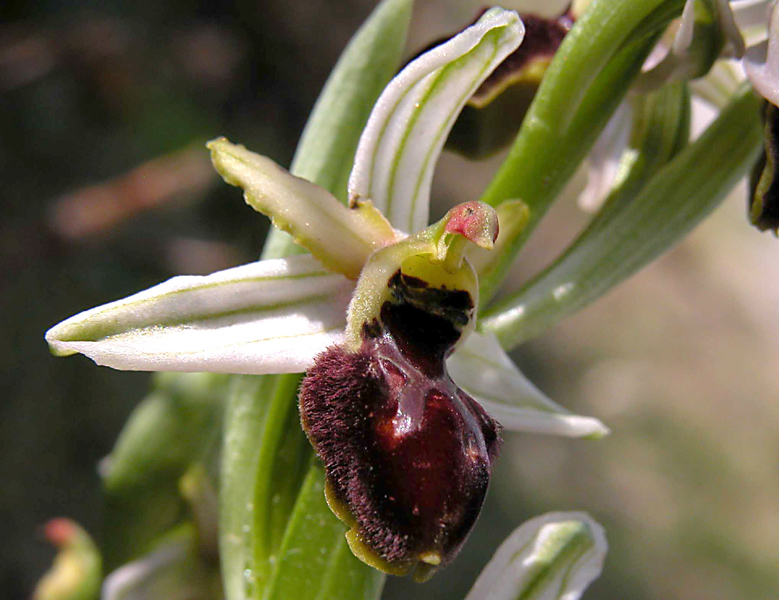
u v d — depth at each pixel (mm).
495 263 69
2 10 210
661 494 332
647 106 78
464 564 244
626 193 78
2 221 190
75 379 192
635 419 350
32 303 190
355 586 69
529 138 70
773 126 68
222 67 242
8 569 171
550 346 355
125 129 218
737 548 340
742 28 75
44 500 179
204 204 223
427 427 64
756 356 417
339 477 63
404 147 67
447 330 67
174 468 83
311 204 66
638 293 413
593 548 73
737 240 483
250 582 75
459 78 65
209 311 65
